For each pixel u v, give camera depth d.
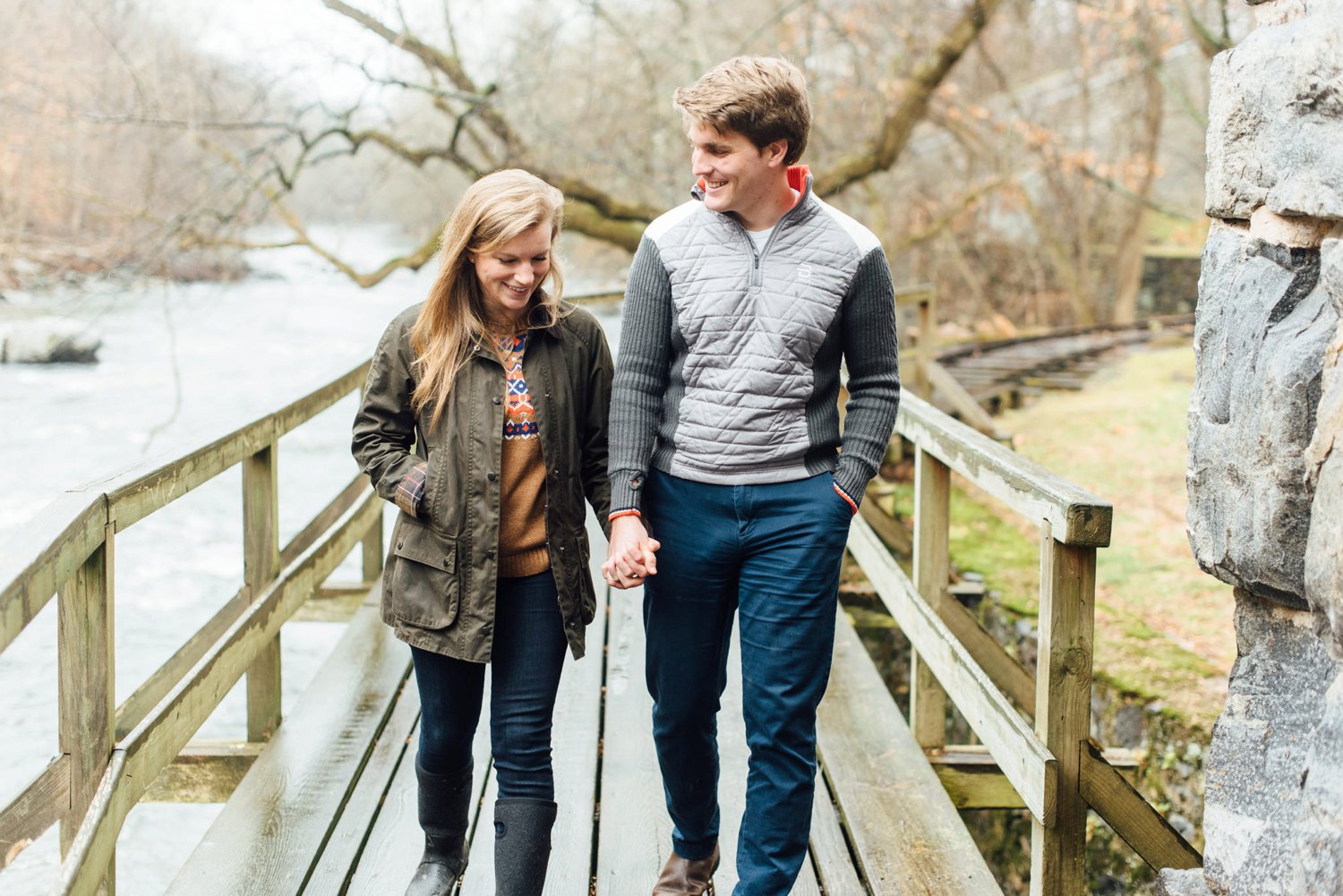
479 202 2.30
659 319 2.42
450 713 2.57
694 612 2.48
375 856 3.09
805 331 2.36
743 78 2.25
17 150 12.15
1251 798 2.14
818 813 3.38
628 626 4.82
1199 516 2.30
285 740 3.71
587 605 2.53
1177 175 24.89
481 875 2.97
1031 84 22.28
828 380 2.44
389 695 4.06
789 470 2.39
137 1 11.03
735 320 2.36
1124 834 2.58
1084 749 2.56
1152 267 23.08
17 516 9.58
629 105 12.52
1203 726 4.68
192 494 10.66
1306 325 2.00
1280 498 2.02
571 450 2.48
